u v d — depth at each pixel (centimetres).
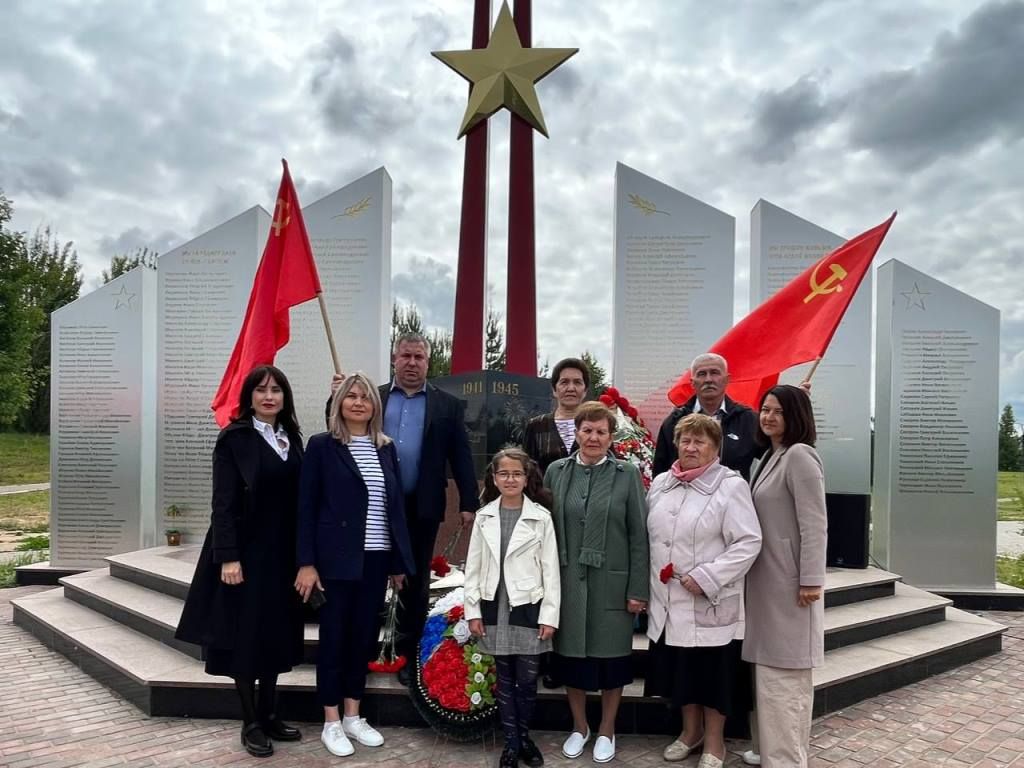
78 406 745
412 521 392
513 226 721
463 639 357
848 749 357
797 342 436
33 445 2480
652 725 366
